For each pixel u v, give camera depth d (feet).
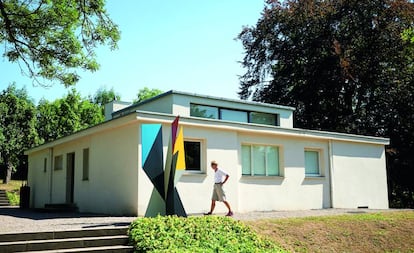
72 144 64.34
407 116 96.58
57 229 32.91
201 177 51.34
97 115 151.23
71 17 54.29
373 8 97.55
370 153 71.36
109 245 31.58
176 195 39.37
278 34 108.47
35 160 80.28
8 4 52.65
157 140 41.65
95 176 55.98
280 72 108.68
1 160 113.29
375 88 100.73
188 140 51.52
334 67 99.09
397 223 46.78
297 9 103.04
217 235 33.60
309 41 102.68
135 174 47.39
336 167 66.13
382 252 39.65
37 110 130.52
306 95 104.17
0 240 29.55
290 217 45.52
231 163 54.44
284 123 68.85
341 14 100.48
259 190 57.00
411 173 100.42
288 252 33.99
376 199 70.44
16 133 114.21
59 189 67.77
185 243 30.81
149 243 30.07
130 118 47.88
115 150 51.96
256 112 66.33
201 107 59.98
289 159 60.90
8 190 104.99
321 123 107.04
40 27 53.93
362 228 43.86
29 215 53.36
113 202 51.24
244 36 113.50
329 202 64.54
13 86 119.55
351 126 100.27
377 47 98.37
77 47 56.80
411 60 97.66
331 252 37.37
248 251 31.07
